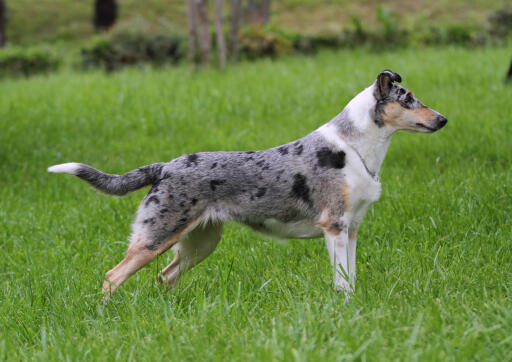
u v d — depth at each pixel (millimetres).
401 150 10531
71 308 5859
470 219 7355
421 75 15734
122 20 37469
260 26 24500
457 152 9961
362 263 6750
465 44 23672
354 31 24516
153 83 17141
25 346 5273
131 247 6098
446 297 5270
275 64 20641
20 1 40500
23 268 7258
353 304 5160
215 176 6035
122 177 6273
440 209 7820
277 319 5031
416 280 5727
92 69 23141
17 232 8609
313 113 13430
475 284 5742
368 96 5867
